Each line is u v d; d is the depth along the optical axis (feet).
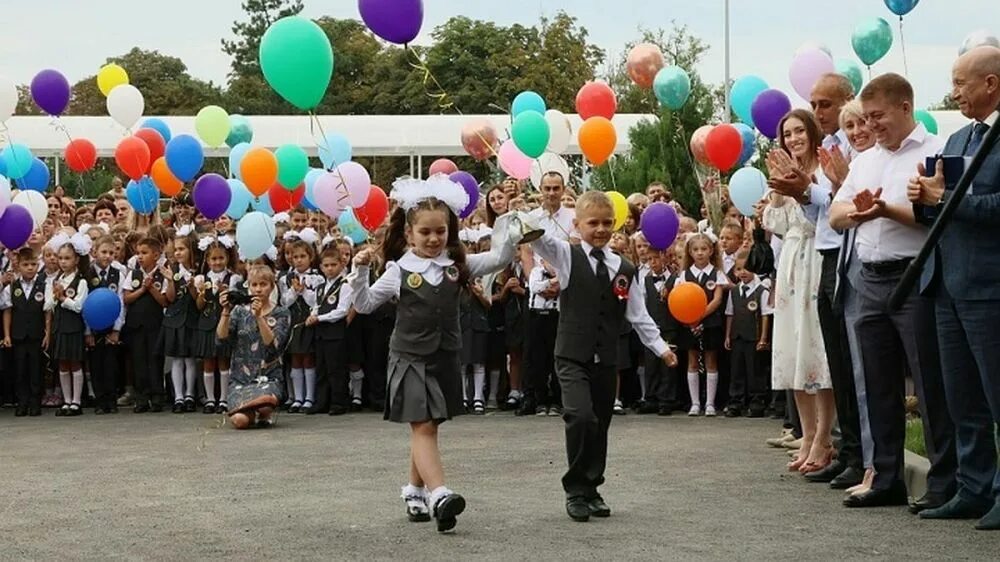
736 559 19.31
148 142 49.70
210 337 43.62
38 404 43.78
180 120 72.74
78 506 25.09
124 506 24.99
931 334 22.62
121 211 52.75
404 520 23.03
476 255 23.44
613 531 21.65
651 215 38.42
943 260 21.89
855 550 19.84
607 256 23.36
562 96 106.01
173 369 44.42
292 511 24.12
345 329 42.93
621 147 78.84
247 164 42.24
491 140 46.65
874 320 23.27
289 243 44.55
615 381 23.43
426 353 22.52
